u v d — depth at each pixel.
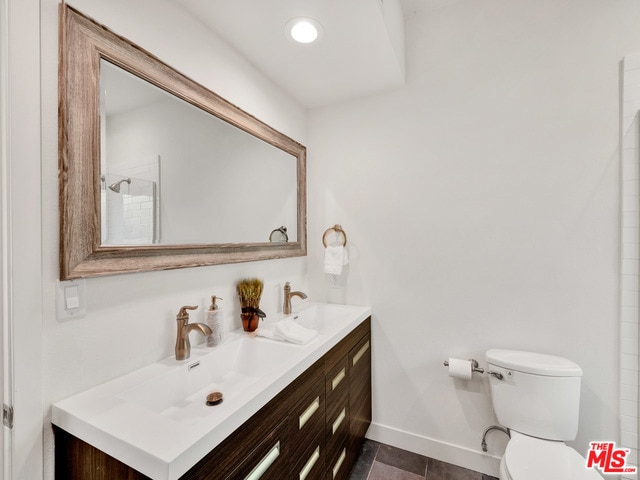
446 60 1.75
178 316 1.12
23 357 0.76
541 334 1.55
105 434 0.69
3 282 0.76
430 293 1.80
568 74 1.49
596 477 1.08
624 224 1.38
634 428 1.36
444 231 1.76
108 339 0.95
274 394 0.92
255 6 1.21
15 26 0.75
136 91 1.03
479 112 1.68
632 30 1.39
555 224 1.52
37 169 0.79
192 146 1.25
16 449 0.75
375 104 1.94
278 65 1.63
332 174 2.08
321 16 1.27
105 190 0.93
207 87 1.32
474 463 1.67
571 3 1.49
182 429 0.69
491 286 1.66
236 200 1.49
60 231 0.83
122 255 0.98
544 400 1.35
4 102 0.74
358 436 1.68
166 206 1.13
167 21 1.14
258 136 1.63
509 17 1.62
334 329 1.45
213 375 1.19
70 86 0.84
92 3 0.91
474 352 1.69
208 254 1.31
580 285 1.47
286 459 0.99
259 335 1.38
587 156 1.46
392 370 1.89
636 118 1.36
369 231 1.96
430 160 1.80
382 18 1.30
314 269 2.13
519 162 1.59
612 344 1.41
